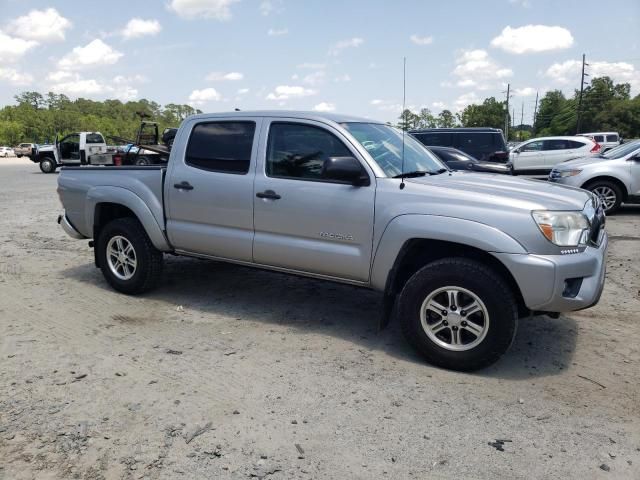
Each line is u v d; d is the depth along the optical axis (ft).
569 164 38.11
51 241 28.58
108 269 19.06
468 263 12.57
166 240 17.69
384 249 13.55
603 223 14.32
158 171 17.42
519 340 14.94
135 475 8.93
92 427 10.32
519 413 11.01
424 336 13.15
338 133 14.56
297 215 14.80
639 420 10.74
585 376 12.72
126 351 13.96
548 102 353.10
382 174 13.98
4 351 13.87
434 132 54.95
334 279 14.82
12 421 10.50
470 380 12.51
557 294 12.00
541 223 12.06
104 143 84.99
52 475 8.91
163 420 10.59
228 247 16.31
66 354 13.71
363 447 9.78
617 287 19.84
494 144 53.83
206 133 16.75
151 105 447.01
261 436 10.09
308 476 8.95
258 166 15.57
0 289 19.53
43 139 331.77
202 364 13.20
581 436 10.17
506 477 8.96
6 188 59.31
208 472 9.02
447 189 13.24
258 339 14.88
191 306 17.70
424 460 9.41
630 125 269.44
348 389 11.98
